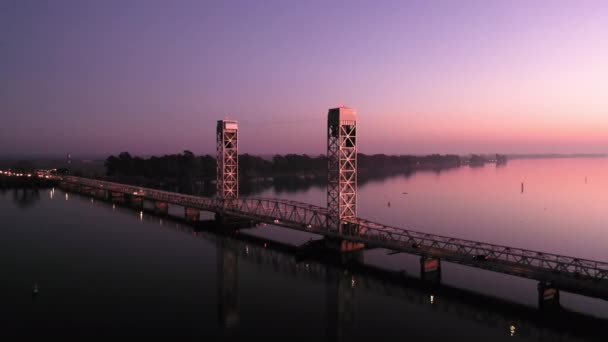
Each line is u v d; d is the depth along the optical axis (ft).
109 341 153.48
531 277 180.86
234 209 361.92
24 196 561.43
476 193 638.94
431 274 226.58
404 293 205.57
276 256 270.26
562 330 164.35
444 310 184.03
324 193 647.97
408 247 228.63
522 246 310.04
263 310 183.32
